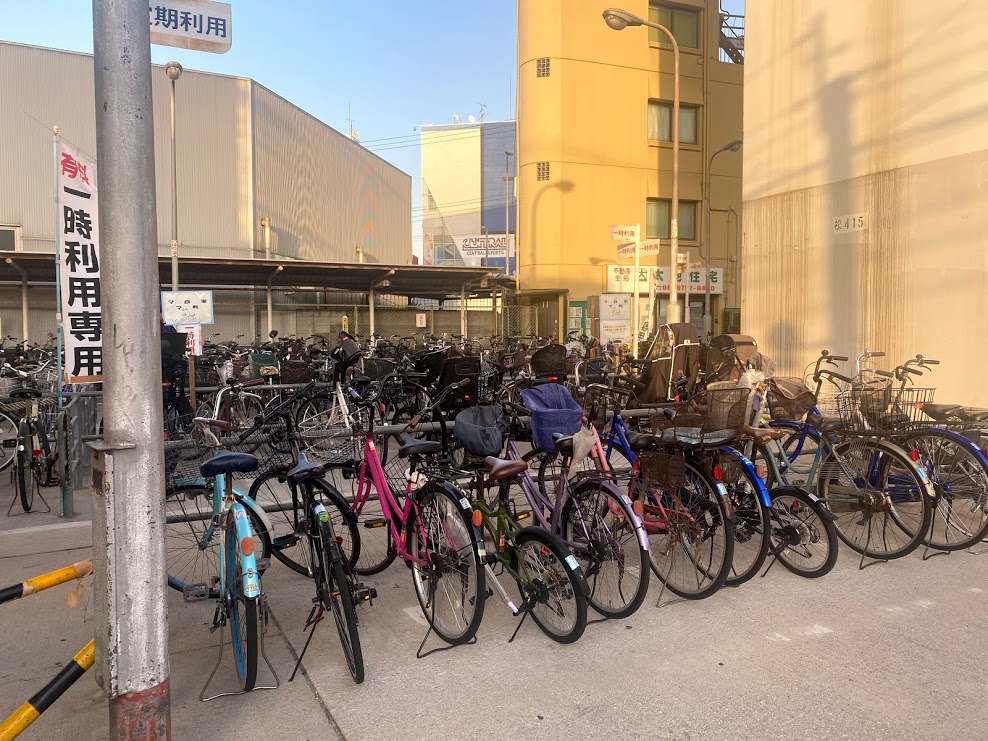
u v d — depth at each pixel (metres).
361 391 7.04
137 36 2.03
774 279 8.88
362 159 35.72
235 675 2.98
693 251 24.88
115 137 2.00
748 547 4.32
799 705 2.69
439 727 2.57
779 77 8.74
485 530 3.57
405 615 3.62
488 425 3.50
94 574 2.21
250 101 26.12
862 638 3.25
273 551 3.86
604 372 8.59
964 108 6.62
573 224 23.30
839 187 7.95
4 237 22.69
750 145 9.24
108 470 2.03
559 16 22.77
